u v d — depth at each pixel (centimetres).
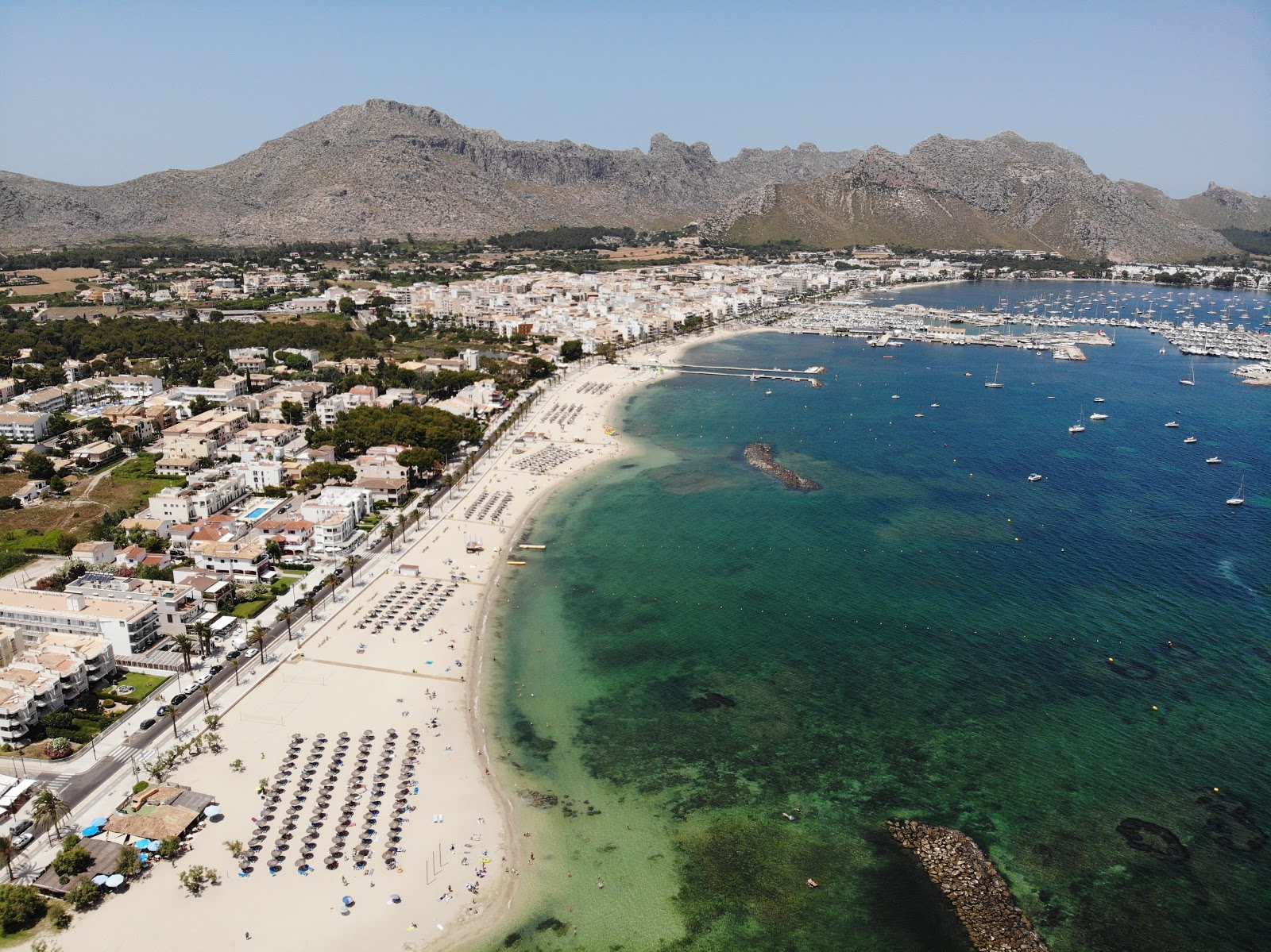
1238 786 16738
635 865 14975
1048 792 16638
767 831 15762
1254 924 13638
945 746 18038
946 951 13288
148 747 17275
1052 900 14162
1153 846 15262
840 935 13625
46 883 13825
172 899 13800
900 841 15500
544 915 13912
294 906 13750
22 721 17288
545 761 17600
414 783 16675
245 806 15812
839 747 18038
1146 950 13225
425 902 14000
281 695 19375
